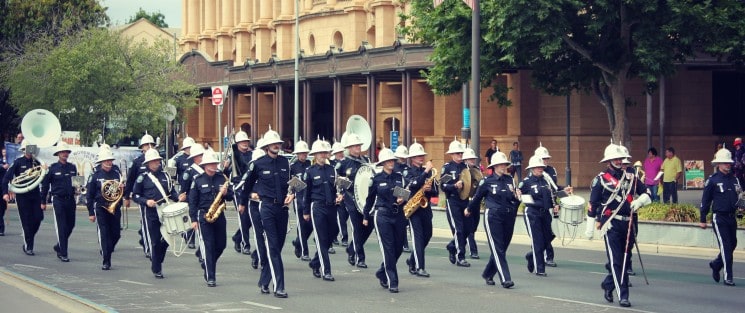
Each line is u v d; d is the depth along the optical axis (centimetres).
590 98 5897
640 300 1933
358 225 2481
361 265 2492
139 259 2667
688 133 5906
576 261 2652
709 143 5928
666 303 1894
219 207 2086
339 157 2789
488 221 2106
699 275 2344
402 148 2648
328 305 1862
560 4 3625
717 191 2141
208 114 10419
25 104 6625
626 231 1864
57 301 1783
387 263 2044
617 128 3928
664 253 2900
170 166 3106
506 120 6316
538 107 6162
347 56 6919
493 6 3675
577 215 2294
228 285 2145
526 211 2345
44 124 3253
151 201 2245
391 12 7981
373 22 8306
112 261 2623
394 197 2045
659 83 5247
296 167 2305
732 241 2155
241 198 1995
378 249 2983
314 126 8981
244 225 2761
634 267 2516
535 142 6156
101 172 2456
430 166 2186
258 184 1978
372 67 6631
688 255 2836
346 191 2483
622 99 3909
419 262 2258
